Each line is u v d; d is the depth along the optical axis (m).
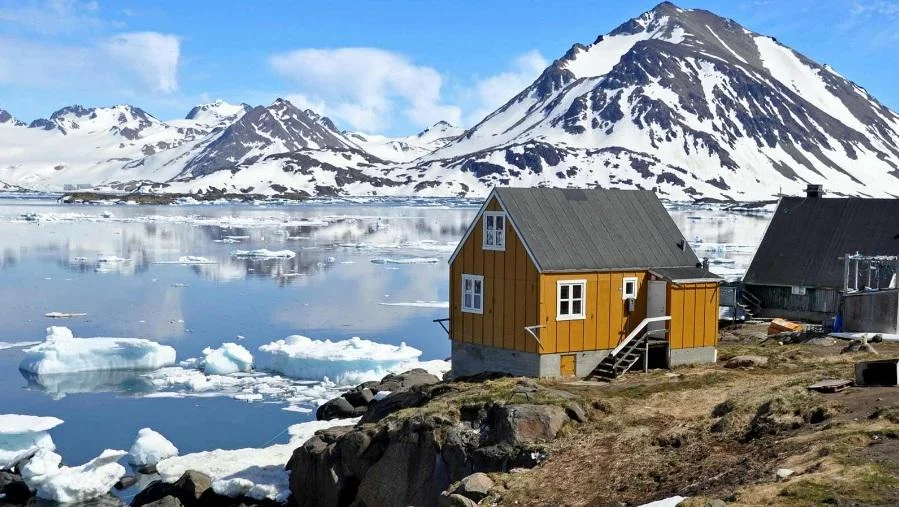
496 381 32.88
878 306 41.78
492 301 36.75
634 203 39.59
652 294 37.12
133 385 51.66
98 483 34.50
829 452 20.03
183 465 35.16
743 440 23.45
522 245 35.28
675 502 19.00
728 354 39.25
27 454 37.41
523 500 22.73
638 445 24.72
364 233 189.50
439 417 28.36
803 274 53.78
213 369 54.88
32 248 138.38
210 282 100.00
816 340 40.75
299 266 118.50
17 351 61.06
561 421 27.22
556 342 34.91
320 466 30.36
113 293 89.94
